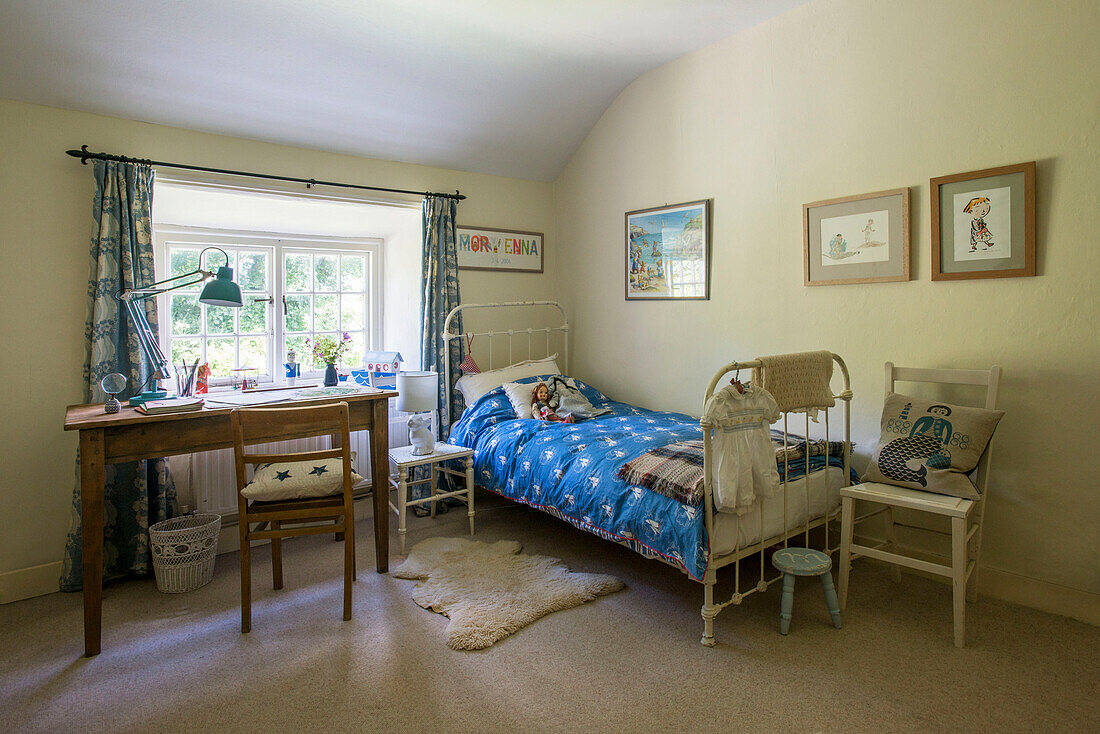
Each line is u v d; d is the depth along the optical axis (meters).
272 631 2.27
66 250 2.72
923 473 2.36
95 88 2.69
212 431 2.42
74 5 2.37
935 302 2.63
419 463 3.07
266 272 3.69
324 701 1.84
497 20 2.95
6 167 2.58
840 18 2.87
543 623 2.31
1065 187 2.28
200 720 1.76
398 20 2.83
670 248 3.71
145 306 2.82
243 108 3.06
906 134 2.68
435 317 3.88
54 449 2.71
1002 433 2.47
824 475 2.59
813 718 1.75
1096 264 2.22
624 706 1.81
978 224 2.48
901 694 1.86
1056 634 2.20
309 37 2.80
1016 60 2.37
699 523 2.10
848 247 2.88
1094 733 1.68
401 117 3.48
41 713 1.80
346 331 4.04
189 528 2.64
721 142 3.41
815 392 2.48
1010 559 2.48
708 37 3.34
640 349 3.97
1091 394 2.26
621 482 2.45
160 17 2.51
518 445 3.12
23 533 2.65
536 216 4.48
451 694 1.87
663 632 2.24
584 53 3.40
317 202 3.53
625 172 3.99
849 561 2.42
